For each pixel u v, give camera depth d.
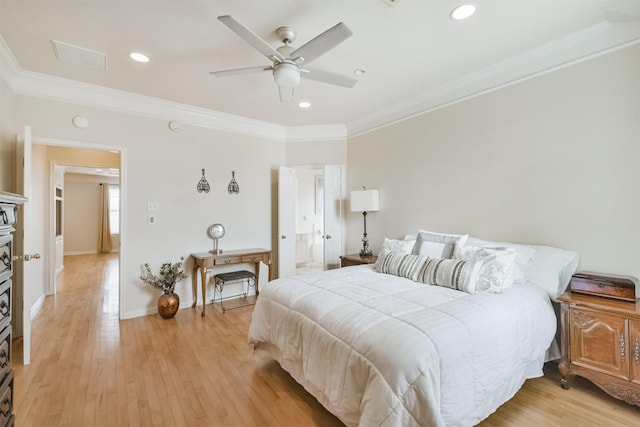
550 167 2.51
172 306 3.48
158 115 3.70
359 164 4.42
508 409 1.87
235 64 2.74
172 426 1.73
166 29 2.21
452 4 1.96
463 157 3.13
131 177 3.53
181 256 3.89
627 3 1.95
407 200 3.73
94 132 3.29
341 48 2.50
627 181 2.13
